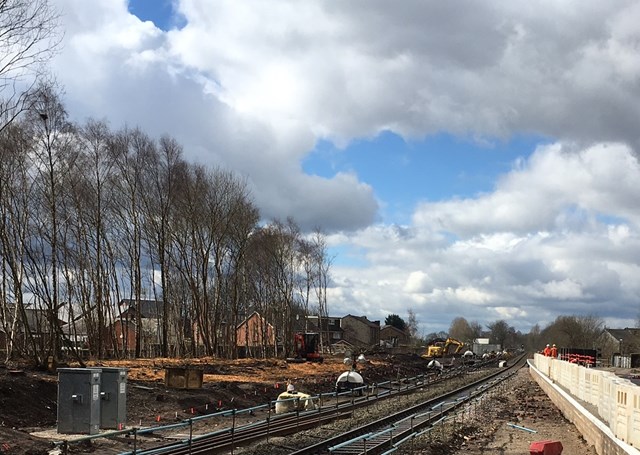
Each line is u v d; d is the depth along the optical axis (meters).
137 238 54.47
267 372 45.38
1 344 44.97
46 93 49.44
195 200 60.66
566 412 29.62
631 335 120.50
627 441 16.08
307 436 21.03
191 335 63.72
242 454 17.12
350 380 38.53
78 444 16.78
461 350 118.69
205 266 60.75
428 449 18.72
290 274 92.62
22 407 20.94
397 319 176.25
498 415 29.84
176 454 15.71
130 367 36.94
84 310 49.62
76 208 48.72
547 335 150.38
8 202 40.41
